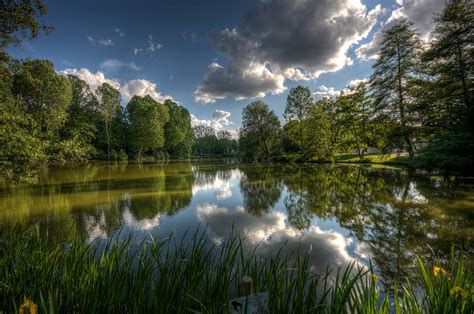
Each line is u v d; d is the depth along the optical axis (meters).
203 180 15.49
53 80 22.23
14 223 6.39
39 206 8.38
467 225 5.62
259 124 36.69
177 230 5.89
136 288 1.97
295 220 6.70
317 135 27.66
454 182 11.27
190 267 2.22
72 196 10.06
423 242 4.82
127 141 40.84
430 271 3.63
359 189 10.73
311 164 27.02
